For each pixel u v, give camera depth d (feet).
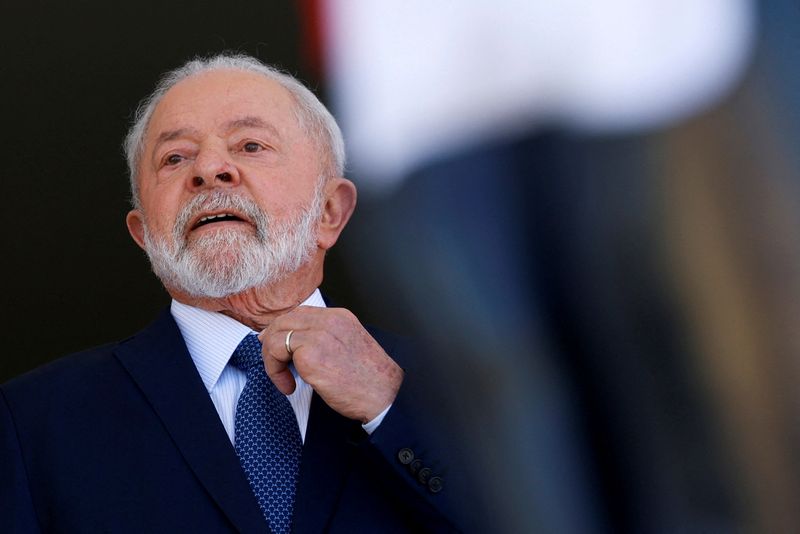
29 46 22.67
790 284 4.90
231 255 15.39
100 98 22.79
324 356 13.76
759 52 4.81
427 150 5.60
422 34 5.77
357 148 6.63
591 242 5.11
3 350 22.70
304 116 16.98
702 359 5.08
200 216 15.69
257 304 16.10
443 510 12.71
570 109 5.09
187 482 13.56
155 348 15.23
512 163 5.24
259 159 16.26
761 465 4.90
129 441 13.92
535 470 5.56
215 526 13.23
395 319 6.13
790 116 4.75
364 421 13.76
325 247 17.11
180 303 16.21
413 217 5.75
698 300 5.01
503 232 5.34
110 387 14.61
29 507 13.44
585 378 5.32
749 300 4.95
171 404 14.29
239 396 14.89
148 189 16.35
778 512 4.85
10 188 22.72
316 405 14.53
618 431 5.29
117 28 22.68
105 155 22.86
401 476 12.96
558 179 5.16
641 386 5.21
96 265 22.97
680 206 4.97
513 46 5.26
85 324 22.93
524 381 5.61
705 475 5.07
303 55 18.95
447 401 6.22
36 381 14.82
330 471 13.84
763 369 4.96
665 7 4.95
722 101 4.84
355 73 6.97
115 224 22.98
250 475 13.97
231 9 21.18
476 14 5.40
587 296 5.20
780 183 4.78
